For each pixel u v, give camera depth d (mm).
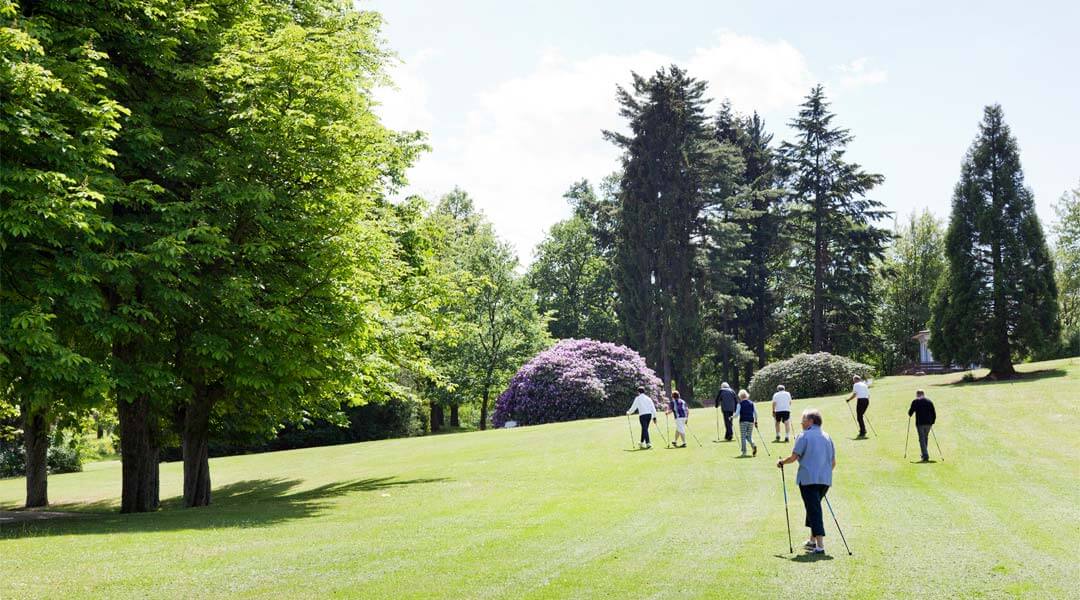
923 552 11000
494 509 15766
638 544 11578
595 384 42844
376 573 9477
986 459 21391
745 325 68625
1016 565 10125
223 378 19078
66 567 9641
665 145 56562
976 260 43875
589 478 20391
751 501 16266
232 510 17109
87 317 13328
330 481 25688
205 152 16094
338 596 8383
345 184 17703
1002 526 13062
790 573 9703
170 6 16141
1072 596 8617
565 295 73500
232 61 16094
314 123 16281
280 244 16688
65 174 13195
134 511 18109
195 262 15977
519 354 54562
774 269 68500
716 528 13086
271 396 19609
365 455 32500
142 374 15055
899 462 21406
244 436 27156
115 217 14977
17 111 12500
